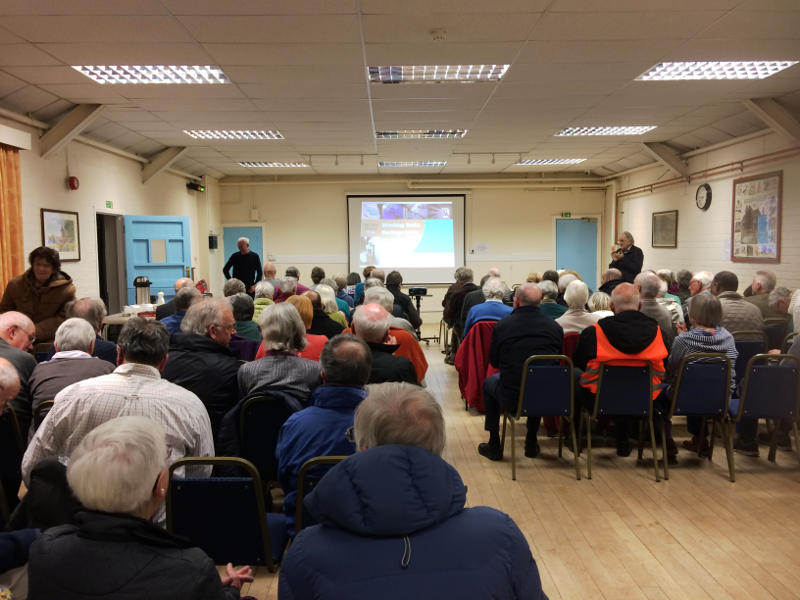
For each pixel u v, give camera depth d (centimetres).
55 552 106
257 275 887
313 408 197
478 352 466
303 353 305
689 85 541
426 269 1155
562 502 312
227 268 887
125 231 752
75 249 634
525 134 772
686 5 363
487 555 100
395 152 899
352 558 98
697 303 346
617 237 1109
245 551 181
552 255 1160
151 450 115
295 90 545
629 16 379
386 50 439
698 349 341
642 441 376
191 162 948
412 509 100
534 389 338
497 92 561
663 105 617
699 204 812
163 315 503
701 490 324
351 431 182
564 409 341
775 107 591
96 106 579
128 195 775
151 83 511
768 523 283
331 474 105
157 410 193
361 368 198
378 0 351
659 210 942
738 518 289
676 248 884
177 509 179
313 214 1149
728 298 430
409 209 1150
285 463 193
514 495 322
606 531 278
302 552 102
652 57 461
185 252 790
